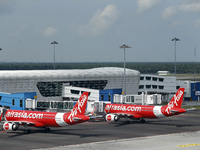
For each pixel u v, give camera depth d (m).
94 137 121.75
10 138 119.69
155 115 156.12
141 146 105.06
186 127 149.12
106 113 170.38
